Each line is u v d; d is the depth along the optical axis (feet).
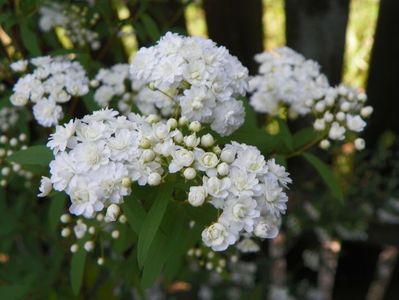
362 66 1.29
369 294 1.54
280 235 1.40
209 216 0.57
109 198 0.54
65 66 0.75
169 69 0.61
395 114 1.29
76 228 0.72
